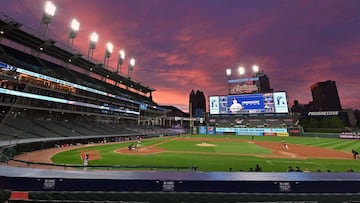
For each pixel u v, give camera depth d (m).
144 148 34.09
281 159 23.27
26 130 36.38
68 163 20.19
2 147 21.58
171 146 37.75
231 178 7.44
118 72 81.75
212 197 7.02
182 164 19.92
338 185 7.07
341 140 52.97
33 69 42.78
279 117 76.25
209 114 88.00
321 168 18.62
